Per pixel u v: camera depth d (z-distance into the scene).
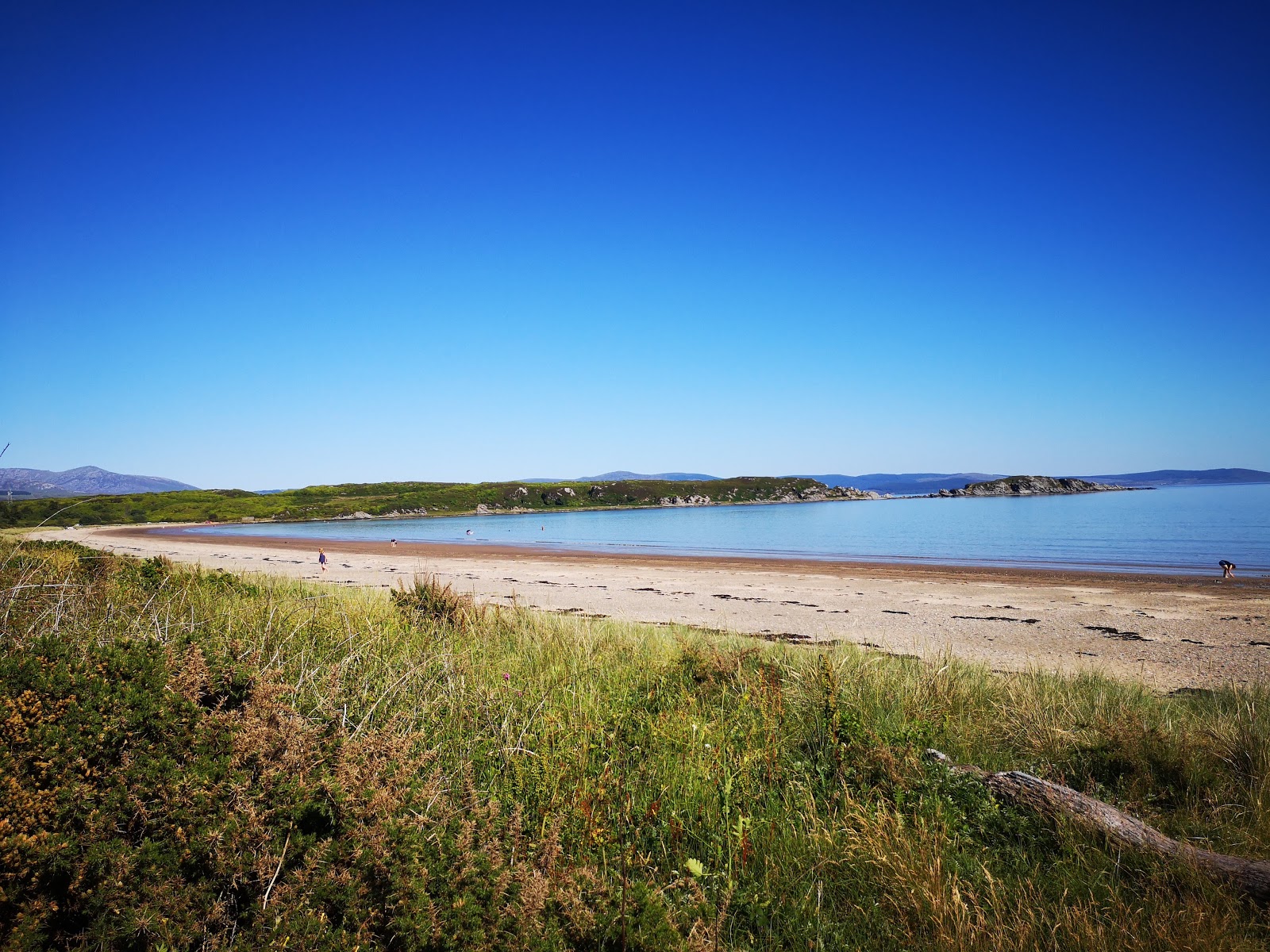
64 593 6.82
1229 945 3.07
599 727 5.20
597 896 3.03
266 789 2.96
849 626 17.34
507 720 5.09
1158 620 18.34
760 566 35.44
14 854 2.34
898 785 4.51
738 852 3.76
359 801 3.07
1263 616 18.94
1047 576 29.42
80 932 2.42
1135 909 3.38
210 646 5.07
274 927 2.44
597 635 9.90
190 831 2.71
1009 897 3.46
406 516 129.62
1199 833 4.27
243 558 39.81
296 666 5.80
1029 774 4.93
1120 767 5.16
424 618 9.96
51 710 3.01
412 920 2.57
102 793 2.75
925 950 3.07
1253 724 6.03
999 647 14.73
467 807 3.65
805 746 5.39
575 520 104.56
